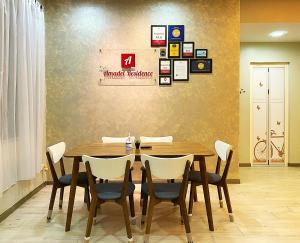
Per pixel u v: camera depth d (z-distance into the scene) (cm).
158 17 431
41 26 388
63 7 427
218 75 434
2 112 289
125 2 429
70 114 433
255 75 580
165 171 241
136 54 432
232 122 437
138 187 420
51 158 285
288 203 350
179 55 433
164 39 432
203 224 287
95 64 430
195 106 436
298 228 278
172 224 287
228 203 294
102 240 253
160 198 246
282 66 579
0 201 294
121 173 244
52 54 428
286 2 447
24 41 323
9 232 269
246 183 443
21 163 327
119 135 436
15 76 310
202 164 273
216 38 432
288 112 580
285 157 578
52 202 293
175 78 434
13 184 314
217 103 436
